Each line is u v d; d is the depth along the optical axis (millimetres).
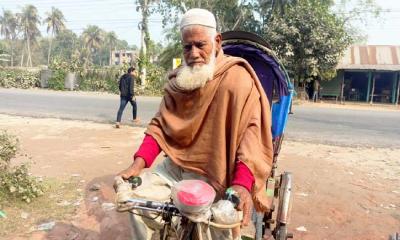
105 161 7387
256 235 3498
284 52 24281
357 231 4648
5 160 5191
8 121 12031
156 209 2141
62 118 12945
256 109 2533
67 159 7461
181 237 2129
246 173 2318
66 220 4637
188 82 2508
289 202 3471
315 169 7309
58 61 29688
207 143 2602
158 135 2756
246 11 29578
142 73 26234
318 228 4688
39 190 5277
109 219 4656
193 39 2482
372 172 7270
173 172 2824
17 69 33438
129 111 15094
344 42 24688
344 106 24047
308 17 24062
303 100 26312
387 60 28750
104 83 28438
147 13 27422
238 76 2566
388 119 15844
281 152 8633
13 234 4242
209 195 1947
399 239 3670
